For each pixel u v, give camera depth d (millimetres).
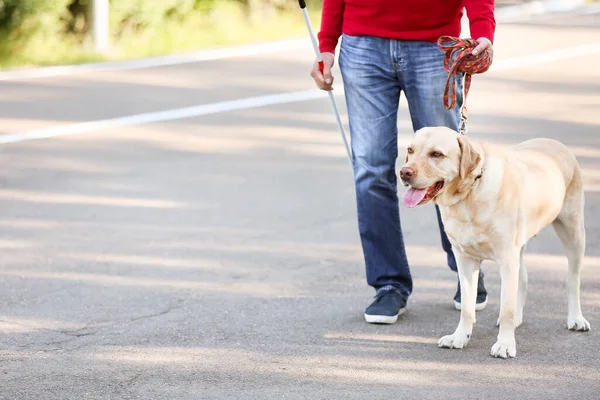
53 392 5820
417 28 6930
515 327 6969
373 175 7145
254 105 15953
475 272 6660
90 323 7074
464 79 6973
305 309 7402
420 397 5762
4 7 21875
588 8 29188
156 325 7027
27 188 11195
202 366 6250
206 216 10109
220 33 23969
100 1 21641
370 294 7785
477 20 6879
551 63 19672
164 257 8750
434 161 6145
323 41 7402
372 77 7078
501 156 6410
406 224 9883
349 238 9383
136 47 22422
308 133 14055
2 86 17438
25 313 7285
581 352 6496
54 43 22078
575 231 6930
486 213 6289
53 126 14383
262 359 6371
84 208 10406
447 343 6594
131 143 13414
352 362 6328
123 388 5887
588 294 7719
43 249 8969
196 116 15117
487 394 5797
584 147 12977
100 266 8484
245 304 7508
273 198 10820
